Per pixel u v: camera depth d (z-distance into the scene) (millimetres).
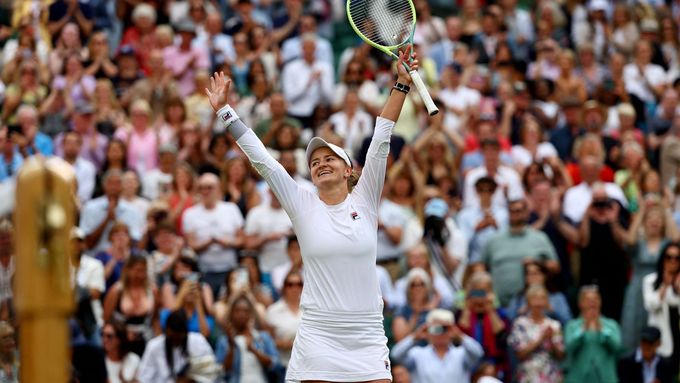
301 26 54906
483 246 40312
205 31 54344
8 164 42062
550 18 60594
